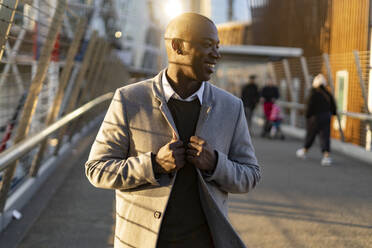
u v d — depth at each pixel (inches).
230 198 231.3
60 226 175.9
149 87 76.5
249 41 1135.6
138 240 72.1
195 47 71.2
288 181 277.9
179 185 74.0
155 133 74.0
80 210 198.4
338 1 542.6
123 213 75.0
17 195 192.7
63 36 330.0
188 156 71.1
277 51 733.9
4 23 122.1
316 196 239.5
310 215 202.4
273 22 916.0
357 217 200.8
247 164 79.6
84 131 427.8
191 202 74.1
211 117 75.7
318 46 615.2
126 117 75.0
